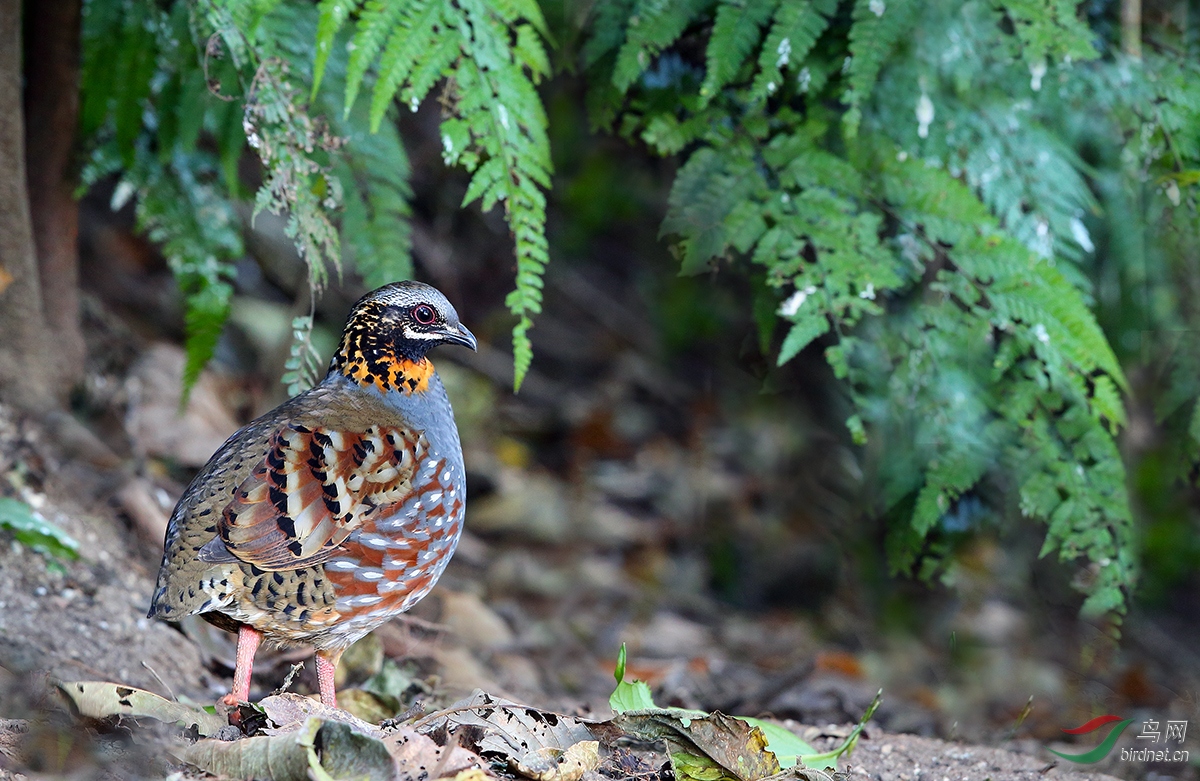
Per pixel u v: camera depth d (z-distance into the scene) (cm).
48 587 836
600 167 1463
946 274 853
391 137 856
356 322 726
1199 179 878
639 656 1124
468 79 744
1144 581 1065
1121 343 955
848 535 1261
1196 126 903
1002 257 841
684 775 609
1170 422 990
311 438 668
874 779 725
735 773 604
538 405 1570
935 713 987
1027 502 862
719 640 1167
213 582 638
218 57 823
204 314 970
